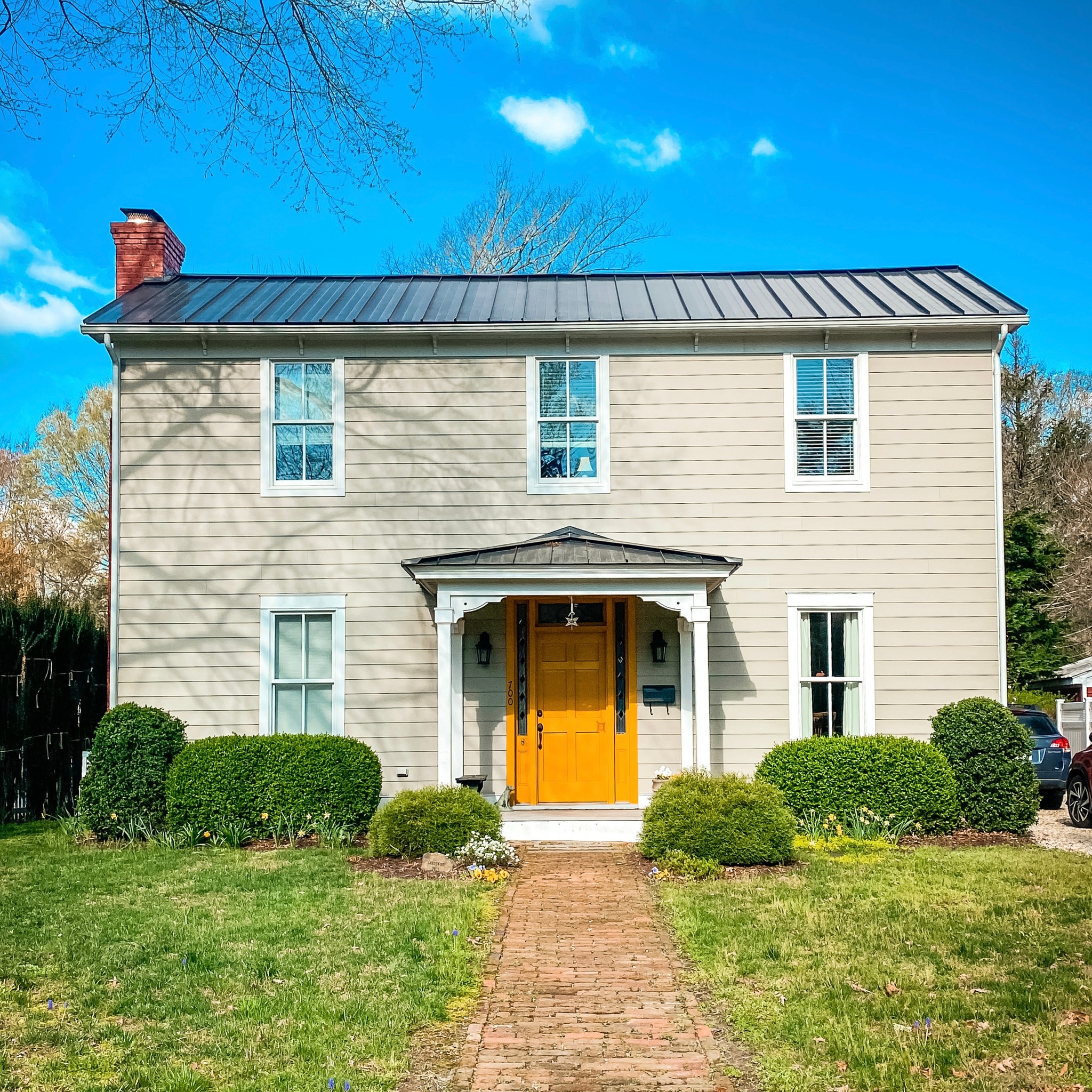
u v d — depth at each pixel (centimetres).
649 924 805
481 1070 539
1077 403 3878
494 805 1073
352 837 1127
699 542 1280
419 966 684
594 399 1305
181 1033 574
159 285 1503
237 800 1133
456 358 1307
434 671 1274
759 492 1285
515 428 1298
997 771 1159
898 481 1284
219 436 1298
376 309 1364
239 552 1284
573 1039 581
